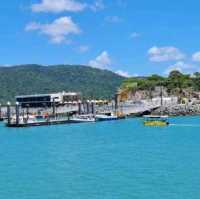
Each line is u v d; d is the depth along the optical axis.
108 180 76.94
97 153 113.50
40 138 158.75
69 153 114.88
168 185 72.00
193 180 75.50
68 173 84.69
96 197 65.50
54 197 66.00
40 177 81.31
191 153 109.38
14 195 67.56
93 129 198.00
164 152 112.25
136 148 122.62
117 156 106.50
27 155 112.25
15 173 85.81
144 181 75.44
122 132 179.12
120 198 64.56
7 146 134.50
